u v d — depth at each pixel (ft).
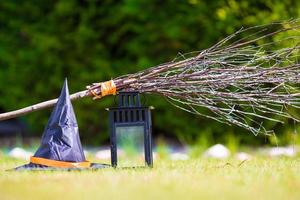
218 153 48.49
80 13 57.26
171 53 55.72
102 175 32.50
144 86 36.68
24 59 57.93
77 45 57.11
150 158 36.09
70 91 57.41
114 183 29.53
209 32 54.60
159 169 35.27
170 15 55.52
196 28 55.06
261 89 37.73
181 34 55.21
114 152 35.83
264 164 38.75
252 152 51.60
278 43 52.08
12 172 34.22
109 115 35.78
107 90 36.37
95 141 58.34
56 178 31.58
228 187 28.63
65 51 57.47
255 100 37.11
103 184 29.35
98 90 36.63
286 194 27.30
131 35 57.36
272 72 37.17
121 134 35.78
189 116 56.65
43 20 57.88
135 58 57.06
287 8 54.54
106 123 57.88
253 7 54.60
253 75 36.96
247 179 31.09
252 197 26.58
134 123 35.76
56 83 57.57
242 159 44.06
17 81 58.13
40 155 35.29
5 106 58.39
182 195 26.71
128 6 55.47
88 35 56.90
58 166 34.94
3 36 58.34
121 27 56.90
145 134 35.91
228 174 33.17
